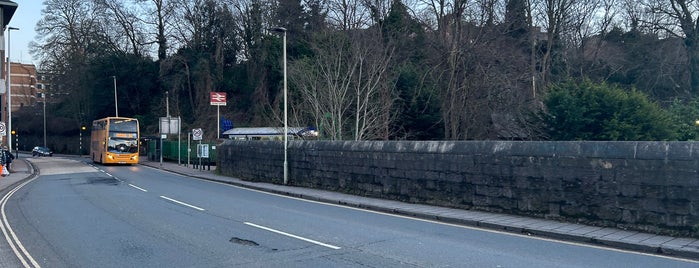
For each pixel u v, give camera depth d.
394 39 33.00
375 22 34.81
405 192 15.42
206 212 14.00
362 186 17.22
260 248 9.20
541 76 32.16
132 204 15.86
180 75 56.62
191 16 57.09
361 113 29.73
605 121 23.44
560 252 8.85
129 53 63.78
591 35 42.72
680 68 37.72
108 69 62.88
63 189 21.47
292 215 13.44
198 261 8.20
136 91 63.94
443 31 27.11
